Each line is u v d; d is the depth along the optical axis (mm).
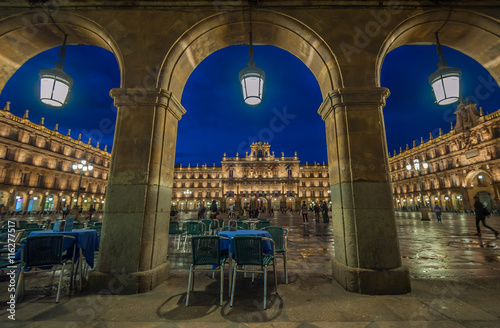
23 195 36594
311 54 4141
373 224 3352
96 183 51500
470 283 3537
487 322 2414
